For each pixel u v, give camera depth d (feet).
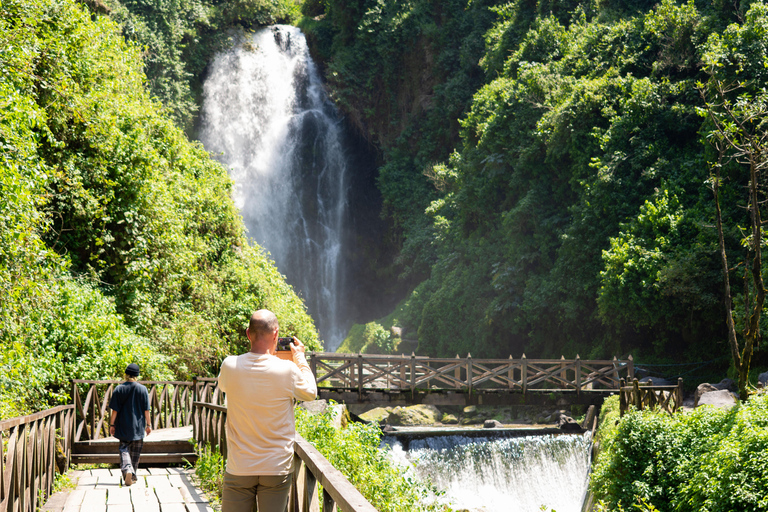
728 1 76.43
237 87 145.69
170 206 49.85
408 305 122.21
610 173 77.41
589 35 96.17
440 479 51.47
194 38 136.26
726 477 25.44
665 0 83.41
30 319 30.73
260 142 147.23
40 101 37.83
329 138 156.35
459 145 136.56
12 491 15.87
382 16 148.56
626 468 33.71
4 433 18.28
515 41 120.57
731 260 61.36
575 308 82.12
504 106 104.73
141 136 47.67
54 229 39.91
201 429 28.27
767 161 39.91
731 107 55.67
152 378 41.01
